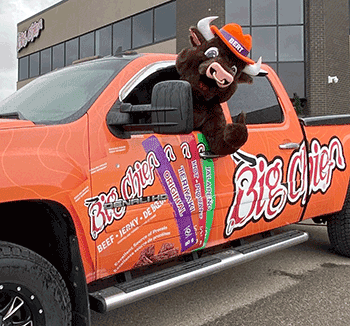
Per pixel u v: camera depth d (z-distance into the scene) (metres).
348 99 16.64
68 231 2.27
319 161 4.01
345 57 16.42
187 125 2.15
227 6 16.03
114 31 20.17
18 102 2.99
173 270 2.82
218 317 3.20
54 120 2.46
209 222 3.03
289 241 3.65
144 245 2.62
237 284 3.90
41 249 2.44
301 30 16.02
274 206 3.56
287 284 3.87
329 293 3.62
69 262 2.30
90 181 2.31
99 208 2.35
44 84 3.11
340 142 4.26
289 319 3.13
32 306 2.08
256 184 3.38
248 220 3.35
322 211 4.12
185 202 2.83
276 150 3.57
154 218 2.64
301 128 3.91
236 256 3.16
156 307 3.41
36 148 2.13
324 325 3.03
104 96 2.52
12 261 2.00
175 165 2.78
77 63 3.40
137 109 2.40
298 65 16.05
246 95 3.59
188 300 3.55
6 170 1.98
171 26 17.36
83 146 2.32
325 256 4.71
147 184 2.60
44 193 2.09
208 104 2.89
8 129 2.10
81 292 2.28
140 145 2.60
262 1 16.05
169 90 2.17
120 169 2.46
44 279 2.11
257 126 3.56
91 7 21.17
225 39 2.67
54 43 23.94
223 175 3.10
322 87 15.52
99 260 2.39
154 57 2.95
